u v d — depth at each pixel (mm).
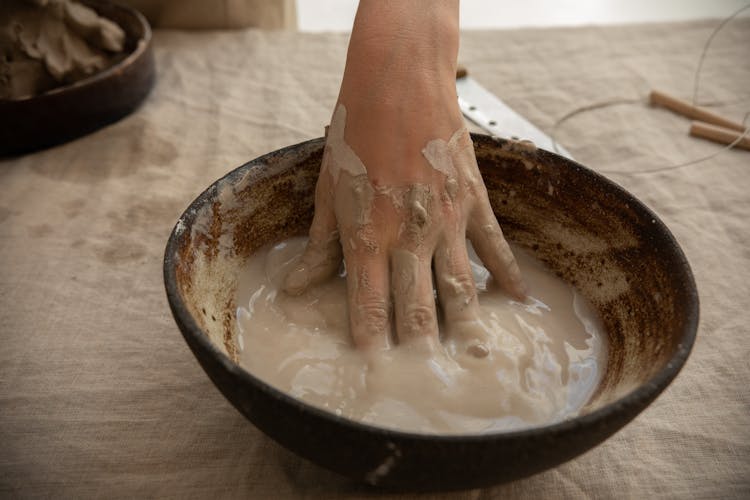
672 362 411
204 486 485
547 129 772
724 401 533
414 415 456
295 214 564
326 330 509
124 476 489
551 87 831
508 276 527
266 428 414
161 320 587
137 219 674
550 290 545
